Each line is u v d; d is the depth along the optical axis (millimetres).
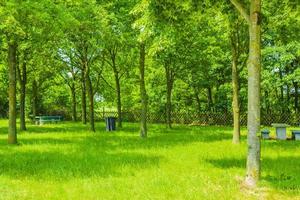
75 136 26141
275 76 34406
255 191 10352
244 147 19172
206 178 11922
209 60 33938
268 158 15664
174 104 43969
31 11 18672
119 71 38094
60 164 14891
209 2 14383
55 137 25500
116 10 24969
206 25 23219
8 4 17172
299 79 33125
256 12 11172
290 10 15086
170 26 15039
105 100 50438
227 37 21828
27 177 12664
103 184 11406
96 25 24219
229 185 10938
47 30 21188
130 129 32969
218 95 40656
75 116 47969
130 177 12352
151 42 24672
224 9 14758
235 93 21297
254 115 11148
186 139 23516
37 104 53531
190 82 39750
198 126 37625
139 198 9844
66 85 52812
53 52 29234
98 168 13922
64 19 20250
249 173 11141
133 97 47625
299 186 10727
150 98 44375
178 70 34469
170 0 13914
